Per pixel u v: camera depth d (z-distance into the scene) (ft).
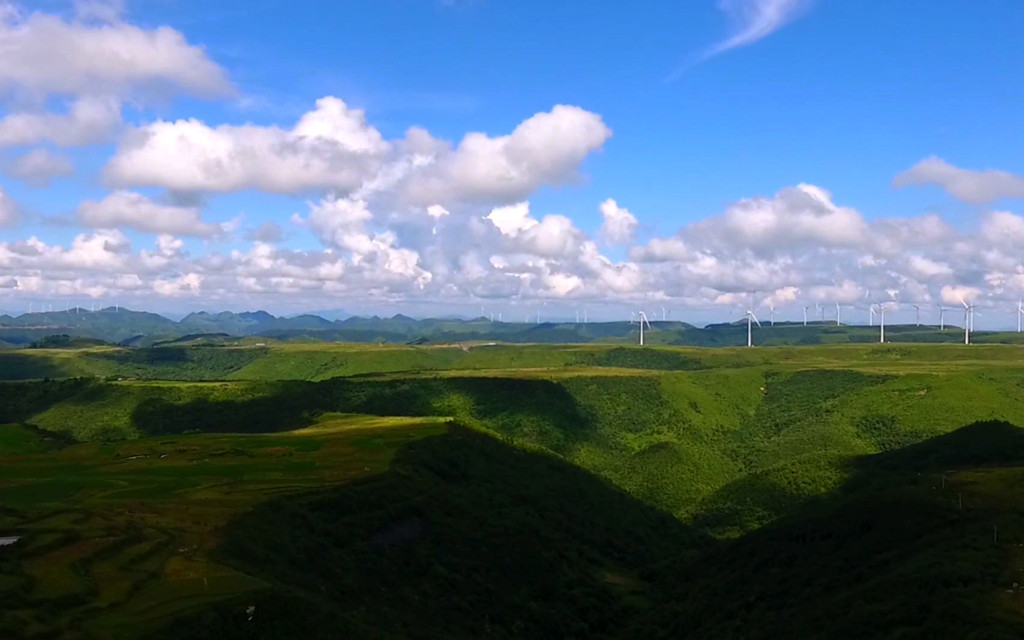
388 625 337.31
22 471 508.53
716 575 462.19
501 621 399.24
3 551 310.45
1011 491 413.18
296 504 425.69
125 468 517.14
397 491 482.28
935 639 271.08
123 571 304.71
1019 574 308.19
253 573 320.09
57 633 247.91
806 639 313.12
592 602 452.35
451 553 447.01
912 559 348.59
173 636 254.27
